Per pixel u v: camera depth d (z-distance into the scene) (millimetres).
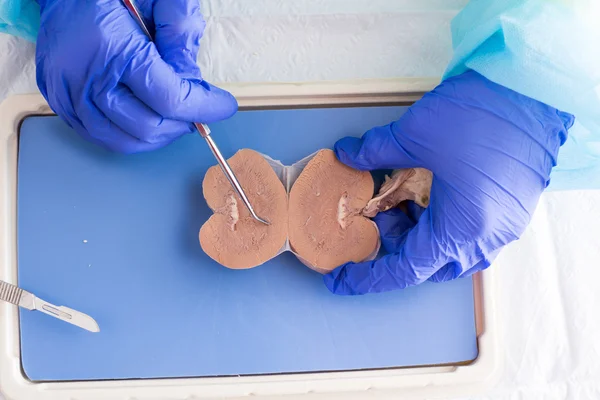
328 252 672
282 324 688
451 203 645
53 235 686
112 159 689
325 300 690
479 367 689
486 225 640
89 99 640
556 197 736
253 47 716
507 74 636
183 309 687
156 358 684
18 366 683
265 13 715
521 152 638
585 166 690
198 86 652
